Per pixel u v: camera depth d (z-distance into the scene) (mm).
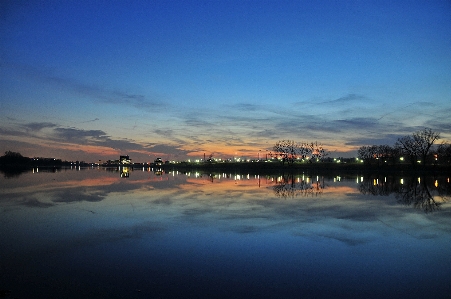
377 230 15070
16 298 7918
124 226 15922
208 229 15227
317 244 12703
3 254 11414
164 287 8602
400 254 11469
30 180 51031
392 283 8914
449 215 18969
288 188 37188
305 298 8016
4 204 23594
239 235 14078
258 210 20750
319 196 28641
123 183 45406
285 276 9383
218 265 10273
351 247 12305
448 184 43375
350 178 58625
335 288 8586
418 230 15078
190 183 45938
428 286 8727
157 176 69125
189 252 11633
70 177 61719
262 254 11430
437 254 11477
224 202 24531
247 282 8953
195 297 8023
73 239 13445
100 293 8227
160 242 12961
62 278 9195
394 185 41562
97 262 10547
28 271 9750
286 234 14266
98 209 21234
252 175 73438
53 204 23578
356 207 22062
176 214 19281
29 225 16219
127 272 9656
